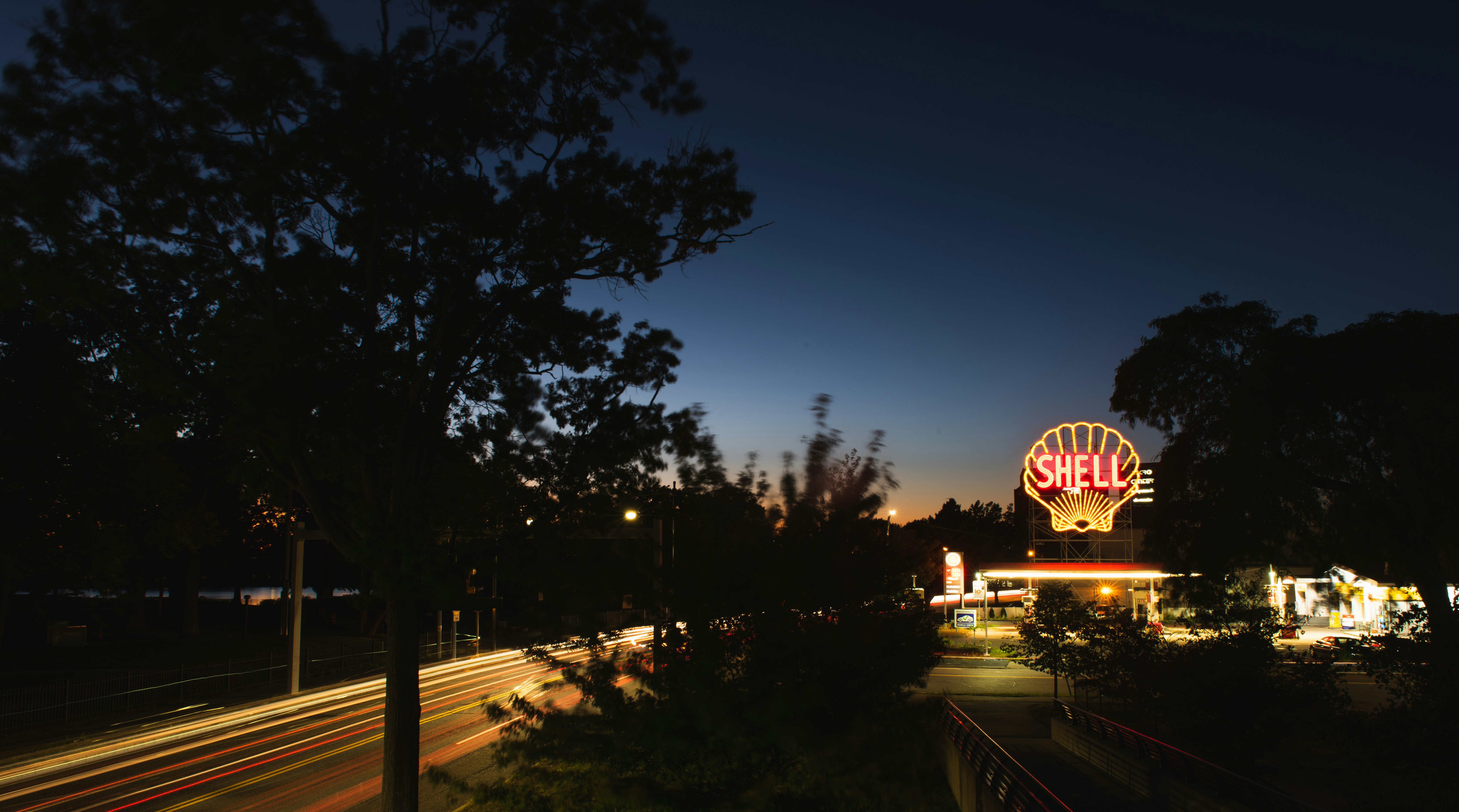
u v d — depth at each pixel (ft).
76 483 95.25
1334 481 60.59
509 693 94.68
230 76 33.71
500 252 42.75
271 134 37.14
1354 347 60.90
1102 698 86.94
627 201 44.65
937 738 22.84
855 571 22.54
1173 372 78.43
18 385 88.99
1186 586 62.80
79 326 74.84
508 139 41.09
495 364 45.47
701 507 23.24
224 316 39.75
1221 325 76.02
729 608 22.09
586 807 20.95
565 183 42.55
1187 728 52.75
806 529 23.00
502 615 186.50
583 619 22.77
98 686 90.02
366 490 41.57
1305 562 63.82
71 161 33.30
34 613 103.86
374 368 39.01
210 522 120.98
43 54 32.71
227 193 36.70
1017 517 417.69
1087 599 170.81
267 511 158.61
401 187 37.86
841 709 21.97
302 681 118.32
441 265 41.22
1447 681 29.17
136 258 38.55
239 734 77.71
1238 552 63.93
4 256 34.88
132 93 34.17
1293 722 50.80
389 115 35.99
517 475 38.27
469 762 60.23
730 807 20.18
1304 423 61.31
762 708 20.61
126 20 31.27
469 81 38.19
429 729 76.64
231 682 108.99
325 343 38.09
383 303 45.03
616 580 22.58
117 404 74.79
